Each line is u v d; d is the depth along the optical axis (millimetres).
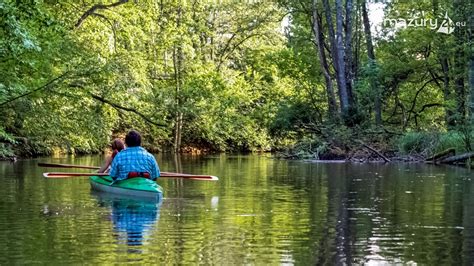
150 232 7082
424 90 35062
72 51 21922
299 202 9992
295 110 33688
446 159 21703
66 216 8344
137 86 26953
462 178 14945
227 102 37969
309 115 33656
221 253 5984
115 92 24672
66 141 28906
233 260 5703
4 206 9398
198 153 40875
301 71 35188
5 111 22453
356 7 33719
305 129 32906
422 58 31047
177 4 38031
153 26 31609
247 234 6980
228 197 10719
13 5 14094
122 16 28047
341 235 6945
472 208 9180
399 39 30250
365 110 28750
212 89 37312
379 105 29938
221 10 43625
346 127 26672
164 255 5875
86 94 22594
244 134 44000
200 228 7391
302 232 7129
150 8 30688
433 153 23188
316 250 6141
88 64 21969
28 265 5480
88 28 26812
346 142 26219
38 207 9273
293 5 33812
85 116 24953
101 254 5906
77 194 11078
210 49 44312
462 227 7480
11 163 22688
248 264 5551
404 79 31234
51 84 20406
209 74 38000
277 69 38250
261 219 8102
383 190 11953
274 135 36062
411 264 5562
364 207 9320
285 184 13367
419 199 10391
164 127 28891
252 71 45938
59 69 20859
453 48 26422
